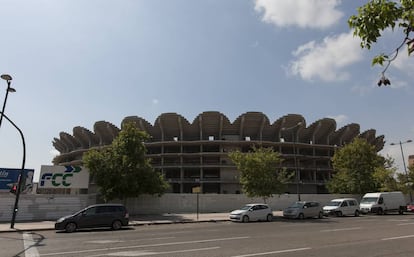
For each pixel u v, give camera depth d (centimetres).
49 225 2375
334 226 2123
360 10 399
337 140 7956
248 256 988
